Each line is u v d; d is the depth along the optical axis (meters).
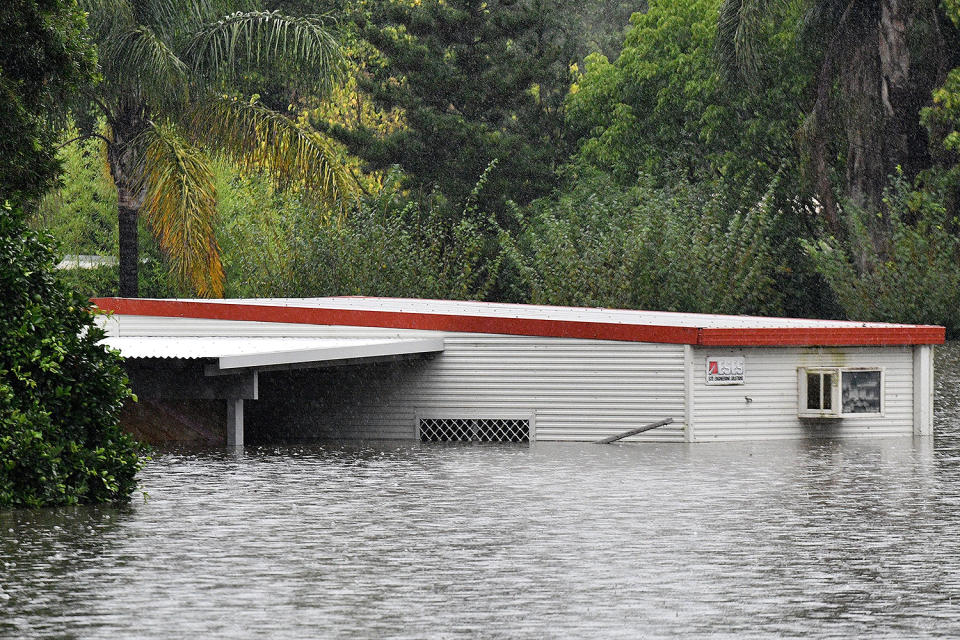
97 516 30.42
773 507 31.80
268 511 31.20
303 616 21.53
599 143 111.25
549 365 46.56
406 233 83.94
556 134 116.38
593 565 25.22
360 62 129.50
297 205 83.62
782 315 88.00
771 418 46.16
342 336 50.06
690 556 26.06
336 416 48.91
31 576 24.30
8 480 31.47
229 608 22.03
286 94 123.69
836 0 87.31
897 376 47.72
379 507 31.83
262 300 63.03
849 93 87.50
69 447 32.03
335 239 82.25
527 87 111.44
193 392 44.47
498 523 29.62
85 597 22.73
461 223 90.06
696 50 105.19
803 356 46.53
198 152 73.88
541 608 22.00
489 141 106.19
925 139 88.94
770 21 87.94
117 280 106.75
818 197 90.31
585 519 30.12
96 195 109.81
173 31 75.31
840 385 46.31
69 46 49.34
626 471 38.25
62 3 49.78
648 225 82.44
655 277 81.12
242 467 39.44
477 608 22.02
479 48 111.38
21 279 32.09
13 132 48.03
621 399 45.75
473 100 109.81
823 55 95.19
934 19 87.25
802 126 89.31
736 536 28.06
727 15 86.88
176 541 27.47
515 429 47.03
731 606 22.14
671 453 42.53
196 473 38.00
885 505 32.09
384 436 48.34
